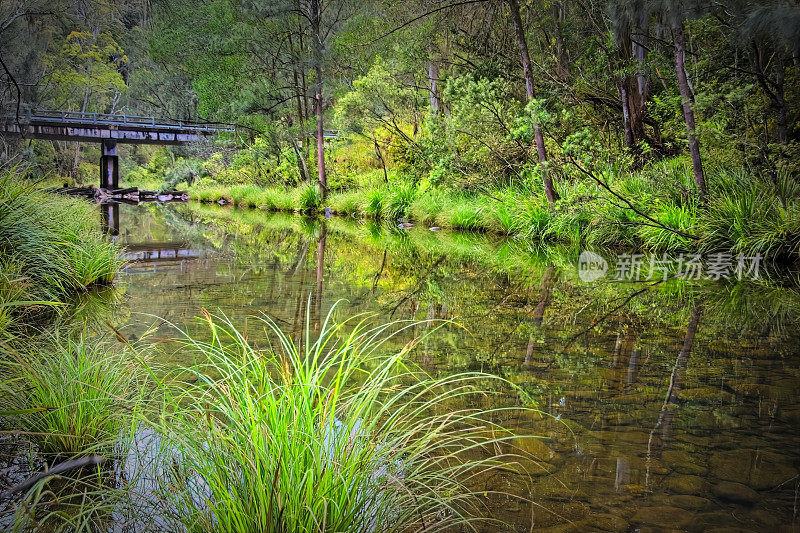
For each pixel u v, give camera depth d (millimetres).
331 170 21078
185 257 9555
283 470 1647
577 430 2713
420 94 17078
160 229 14992
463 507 2035
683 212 8680
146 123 33469
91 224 7941
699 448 2527
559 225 10328
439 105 16375
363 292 6477
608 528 1891
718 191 8773
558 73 12125
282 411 1828
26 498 1701
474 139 12656
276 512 1617
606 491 2146
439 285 6980
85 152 44750
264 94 20906
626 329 4750
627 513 1999
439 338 4438
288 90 21953
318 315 5215
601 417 2869
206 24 22375
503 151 12656
